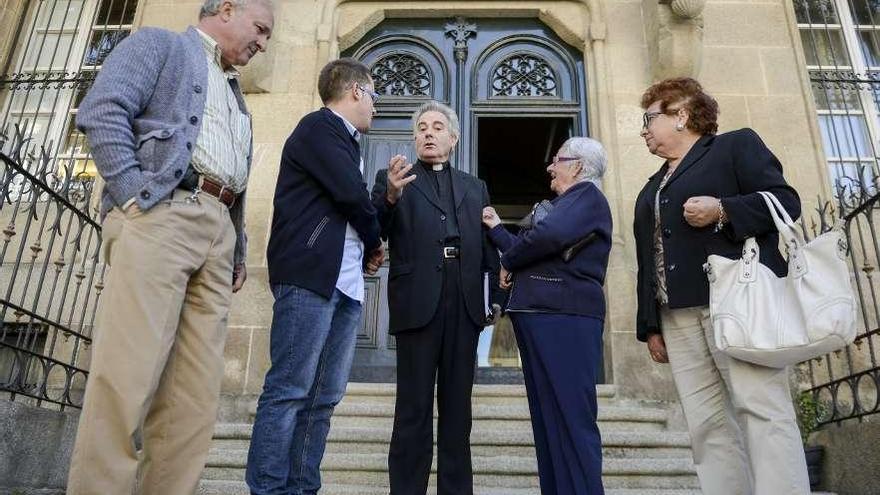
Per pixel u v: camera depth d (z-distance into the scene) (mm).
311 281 2264
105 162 1819
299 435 2420
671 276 2270
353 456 3559
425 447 2475
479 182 3023
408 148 5656
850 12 6289
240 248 2387
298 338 2246
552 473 2436
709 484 2223
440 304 2617
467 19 6047
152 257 1829
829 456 3770
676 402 4531
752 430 1979
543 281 2506
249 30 2254
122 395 1713
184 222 1929
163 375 1993
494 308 2908
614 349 4688
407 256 2689
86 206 4102
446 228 2742
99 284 4129
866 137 5707
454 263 2699
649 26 5586
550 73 5883
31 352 3488
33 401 4461
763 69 5527
